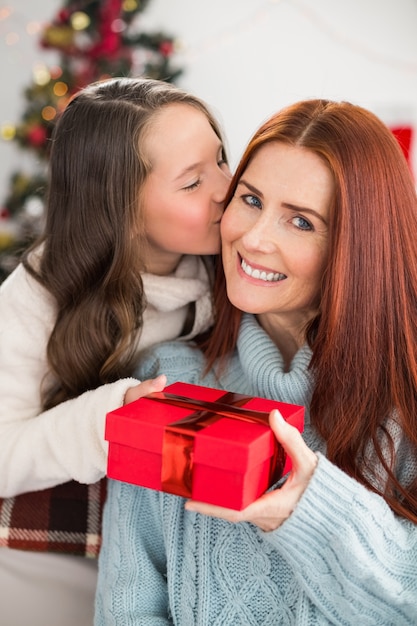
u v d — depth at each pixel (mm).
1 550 1262
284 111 1024
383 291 997
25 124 2916
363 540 877
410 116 3736
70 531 1253
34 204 2947
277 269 1016
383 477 1022
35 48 3863
